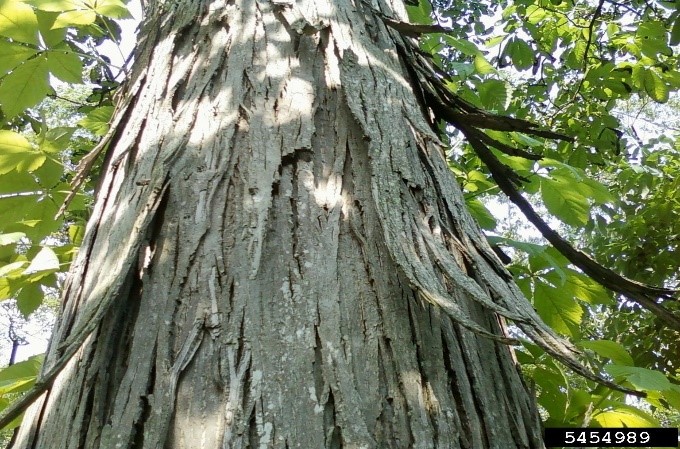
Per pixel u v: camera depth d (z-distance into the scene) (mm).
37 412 1047
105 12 1727
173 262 1050
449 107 1794
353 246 1077
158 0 1886
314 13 1553
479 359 1031
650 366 4820
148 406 882
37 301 2113
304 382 883
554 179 2449
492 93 3035
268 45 1451
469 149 3549
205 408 859
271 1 1571
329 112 1323
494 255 1239
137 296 1041
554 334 988
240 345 921
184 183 1169
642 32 4211
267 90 1333
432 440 866
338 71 1413
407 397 902
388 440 854
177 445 833
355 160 1228
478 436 918
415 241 1095
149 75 1548
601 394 1769
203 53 1489
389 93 1417
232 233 1069
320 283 1008
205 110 1314
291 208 1115
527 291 2166
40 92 1952
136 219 1124
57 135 1926
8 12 1758
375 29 1657
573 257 1745
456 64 3014
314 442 822
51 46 1887
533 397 1105
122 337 999
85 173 1591
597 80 4406
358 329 965
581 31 4906
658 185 5211
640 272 5039
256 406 851
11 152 1832
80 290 1175
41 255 1529
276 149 1202
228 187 1146
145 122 1390
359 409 867
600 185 2430
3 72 1863
